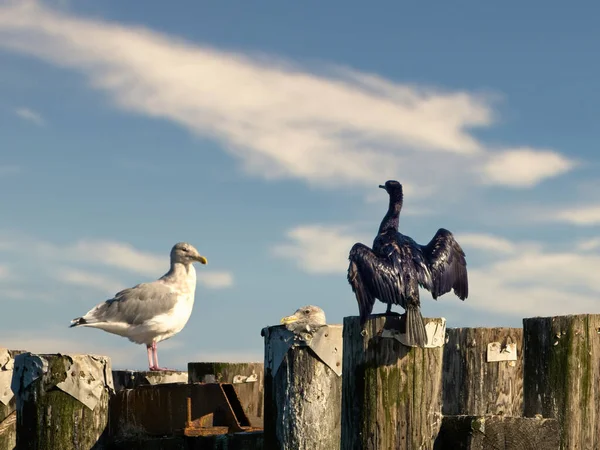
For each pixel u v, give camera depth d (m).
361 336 7.08
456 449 7.13
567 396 8.15
